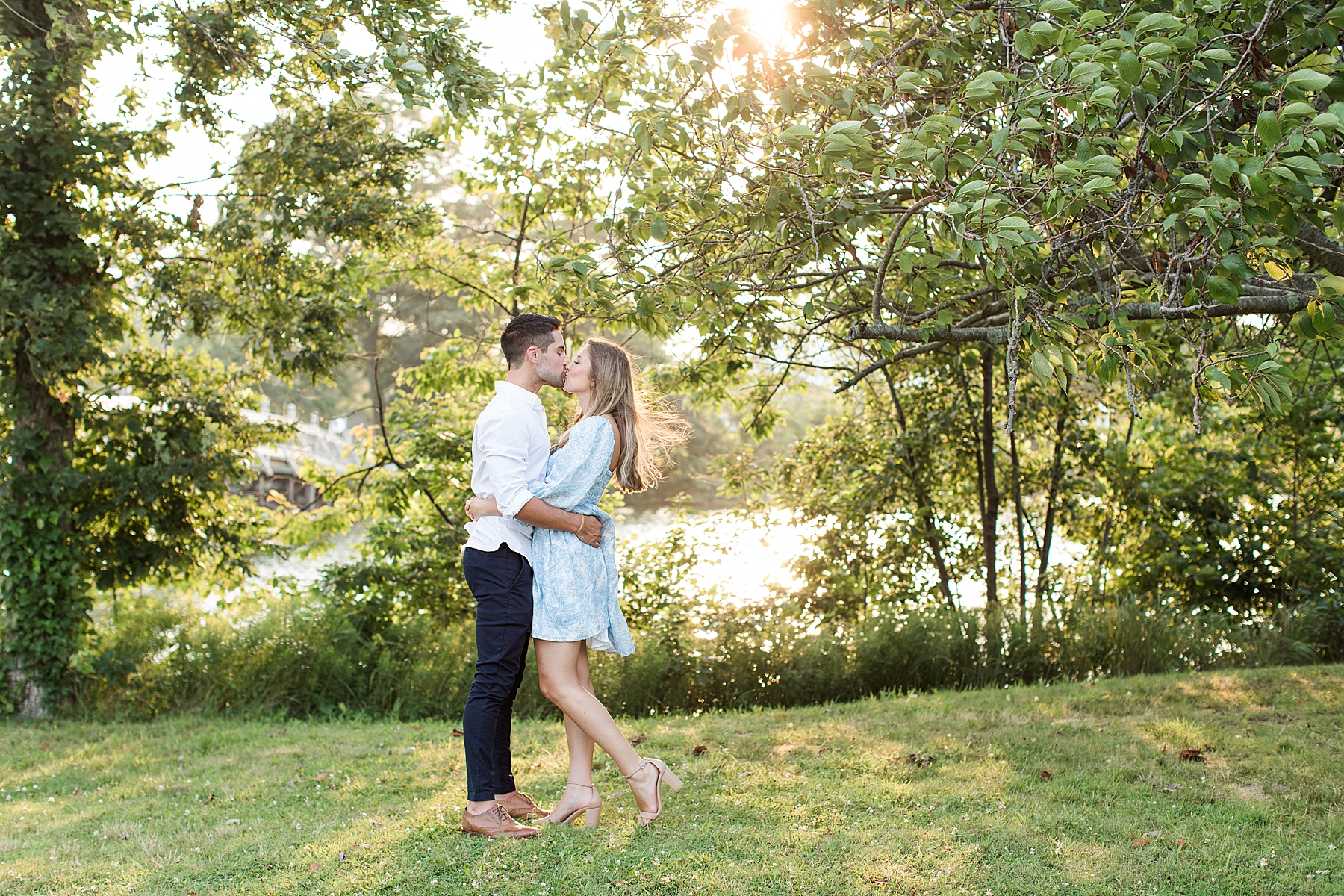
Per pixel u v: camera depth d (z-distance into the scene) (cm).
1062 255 375
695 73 406
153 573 807
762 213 423
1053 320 340
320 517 930
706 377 805
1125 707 578
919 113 425
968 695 652
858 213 421
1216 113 335
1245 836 345
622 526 2002
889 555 975
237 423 830
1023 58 371
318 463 940
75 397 754
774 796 398
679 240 448
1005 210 339
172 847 359
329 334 861
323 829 372
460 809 380
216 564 852
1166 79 342
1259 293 420
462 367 944
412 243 915
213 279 852
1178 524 943
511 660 351
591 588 351
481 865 315
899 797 395
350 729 638
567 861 318
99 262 760
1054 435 973
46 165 709
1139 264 401
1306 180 293
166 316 805
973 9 409
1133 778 424
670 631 781
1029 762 453
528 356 358
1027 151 346
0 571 731
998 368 930
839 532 970
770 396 931
